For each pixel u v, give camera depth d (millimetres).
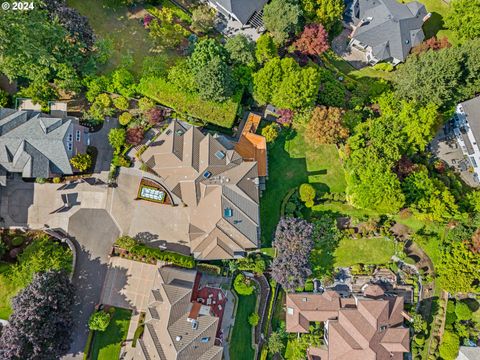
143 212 59281
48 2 54156
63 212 58125
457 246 61156
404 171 59812
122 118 58438
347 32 71312
